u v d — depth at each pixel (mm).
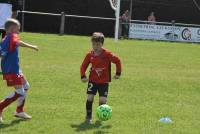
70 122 17297
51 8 64688
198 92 25016
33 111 18703
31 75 26828
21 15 61156
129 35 62188
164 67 34219
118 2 54375
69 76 27219
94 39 17125
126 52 42781
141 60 37594
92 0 65500
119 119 18094
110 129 16578
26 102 20203
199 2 69188
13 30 16609
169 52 46031
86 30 65875
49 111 18828
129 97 22531
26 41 46875
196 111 20297
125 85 25578
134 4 66875
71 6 65062
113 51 42875
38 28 64812
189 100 22672
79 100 21188
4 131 15820
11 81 16625
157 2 67688
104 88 17375
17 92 16734
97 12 65812
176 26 63750
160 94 23750
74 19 65312
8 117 17531
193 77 30109
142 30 62594
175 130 16922
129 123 17562
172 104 21516
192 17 69375
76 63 32844
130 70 31391
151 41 60031
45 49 40531
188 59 40781
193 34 64188
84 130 16281
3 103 16719
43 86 23906
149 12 67438
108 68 17422
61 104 20219
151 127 17156
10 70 16547
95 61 17266
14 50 16500
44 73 27812
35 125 16703
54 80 25719
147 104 21188
